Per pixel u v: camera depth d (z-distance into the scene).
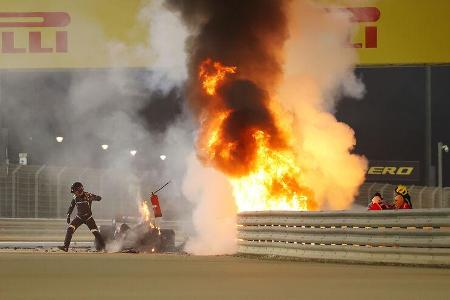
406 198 53.34
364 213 46.34
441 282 33.50
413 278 35.53
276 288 30.48
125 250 61.69
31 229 93.19
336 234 47.81
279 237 51.66
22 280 34.06
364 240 46.19
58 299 26.56
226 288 30.39
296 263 46.16
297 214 50.41
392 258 44.81
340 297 27.22
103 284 32.16
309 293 28.53
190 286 31.25
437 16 76.75
